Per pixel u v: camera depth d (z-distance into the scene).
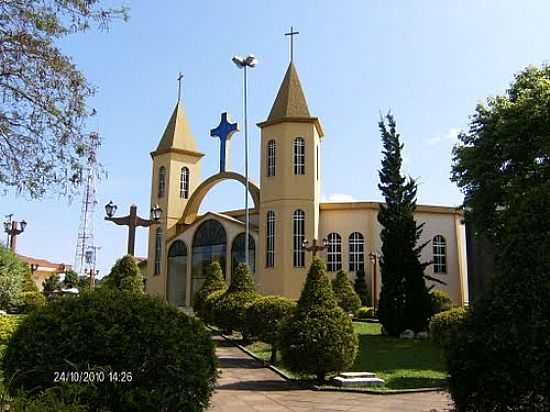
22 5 8.34
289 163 32.28
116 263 18.02
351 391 10.65
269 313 15.13
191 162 40.00
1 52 8.34
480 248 22.62
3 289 24.81
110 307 6.01
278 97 34.06
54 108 8.64
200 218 35.94
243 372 13.24
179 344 5.94
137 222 16.78
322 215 34.56
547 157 16.06
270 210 32.31
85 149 8.95
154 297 6.54
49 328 5.80
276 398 9.92
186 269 36.22
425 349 17.22
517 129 16.80
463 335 5.33
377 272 33.47
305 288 12.16
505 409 4.93
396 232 22.34
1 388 4.08
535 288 4.95
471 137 19.23
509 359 4.93
